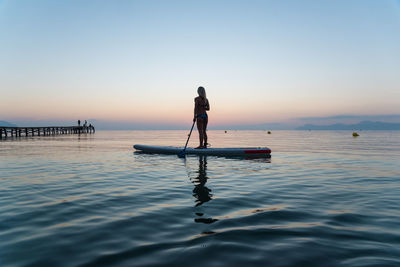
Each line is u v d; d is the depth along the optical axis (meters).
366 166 5.57
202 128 8.02
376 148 11.23
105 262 1.42
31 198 2.87
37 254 1.52
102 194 3.06
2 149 9.95
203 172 4.69
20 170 4.88
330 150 10.15
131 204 2.63
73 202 2.70
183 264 1.39
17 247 1.62
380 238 1.74
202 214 2.29
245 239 1.73
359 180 3.97
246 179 4.02
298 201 2.74
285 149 10.80
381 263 1.39
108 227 1.97
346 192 3.16
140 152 8.75
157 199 2.82
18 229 1.93
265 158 7.11
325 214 2.29
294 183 3.72
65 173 4.56
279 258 1.46
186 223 2.06
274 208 2.48
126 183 3.71
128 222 2.08
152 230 1.91
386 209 2.44
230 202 2.70
